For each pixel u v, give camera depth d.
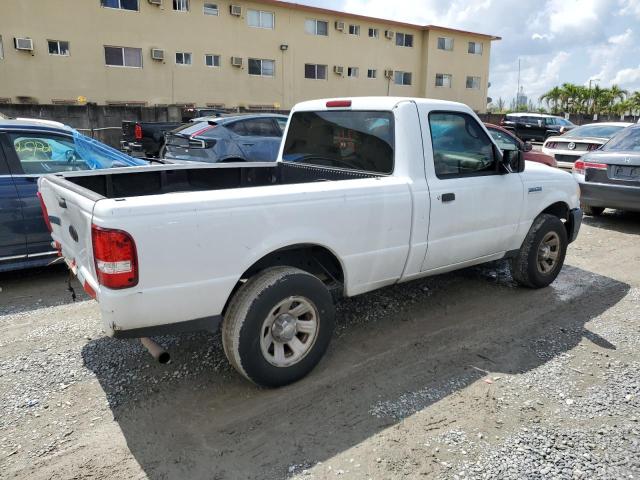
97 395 3.29
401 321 4.44
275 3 27.55
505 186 4.54
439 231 4.04
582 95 53.88
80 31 22.58
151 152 14.06
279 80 28.75
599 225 8.52
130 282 2.67
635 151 7.95
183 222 2.77
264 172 5.04
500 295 5.08
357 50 31.59
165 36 24.70
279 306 3.22
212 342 4.00
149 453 2.76
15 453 2.74
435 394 3.32
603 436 2.89
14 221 5.06
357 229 3.51
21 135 5.24
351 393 3.33
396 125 3.89
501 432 2.93
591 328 4.34
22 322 4.38
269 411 3.13
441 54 35.00
